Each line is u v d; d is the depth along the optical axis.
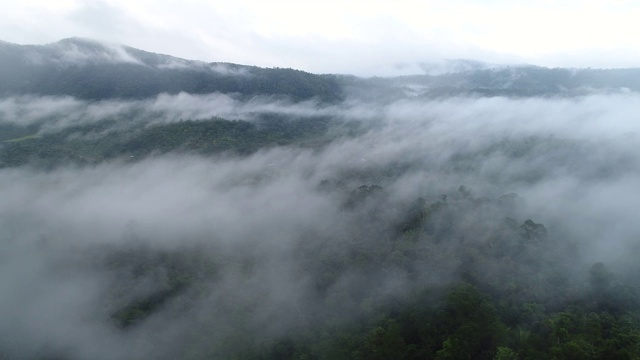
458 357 35.47
